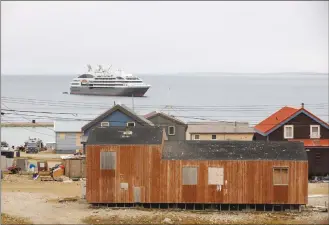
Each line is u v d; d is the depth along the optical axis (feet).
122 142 360.07
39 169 481.87
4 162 488.85
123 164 358.84
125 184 358.84
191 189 355.56
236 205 356.59
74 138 600.80
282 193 353.31
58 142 601.62
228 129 569.64
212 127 576.61
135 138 363.35
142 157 358.02
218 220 329.93
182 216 338.34
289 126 466.29
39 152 611.06
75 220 327.06
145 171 358.02
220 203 354.74
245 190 354.13
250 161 353.92
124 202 358.84
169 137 541.34
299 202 353.10
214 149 364.99
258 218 335.88
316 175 458.50
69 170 465.88
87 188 360.48
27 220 325.21
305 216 341.62
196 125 587.68
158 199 356.79
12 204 364.99
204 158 355.77
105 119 509.76
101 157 359.46
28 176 468.75
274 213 350.23
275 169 353.92
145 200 357.82
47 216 335.67
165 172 356.79
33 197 388.98
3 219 326.24
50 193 404.36
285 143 370.32
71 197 391.04
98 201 359.87
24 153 600.39
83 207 359.87
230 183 354.74
